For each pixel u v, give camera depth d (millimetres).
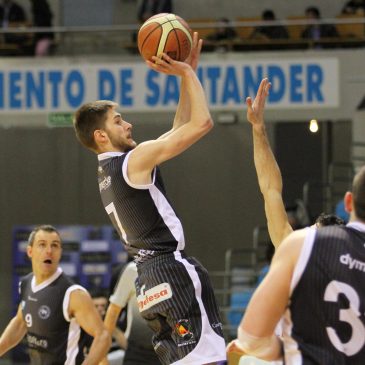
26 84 24938
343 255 5574
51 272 10531
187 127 7758
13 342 11133
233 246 27375
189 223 27578
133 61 24688
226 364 8172
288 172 27078
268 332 5598
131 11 30766
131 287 12555
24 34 25344
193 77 7879
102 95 24750
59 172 27812
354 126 24125
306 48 24547
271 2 30109
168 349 8164
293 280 5570
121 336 14352
